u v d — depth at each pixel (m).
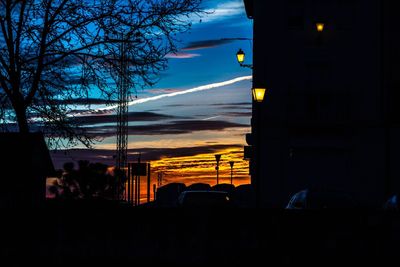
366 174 48.81
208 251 19.84
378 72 49.56
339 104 49.41
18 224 20.16
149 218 20.08
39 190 38.34
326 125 49.06
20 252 20.06
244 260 19.83
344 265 19.84
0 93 21.86
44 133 22.02
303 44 50.06
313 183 48.97
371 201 48.53
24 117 21.08
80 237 20.17
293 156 49.06
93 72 21.39
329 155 49.06
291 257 19.88
